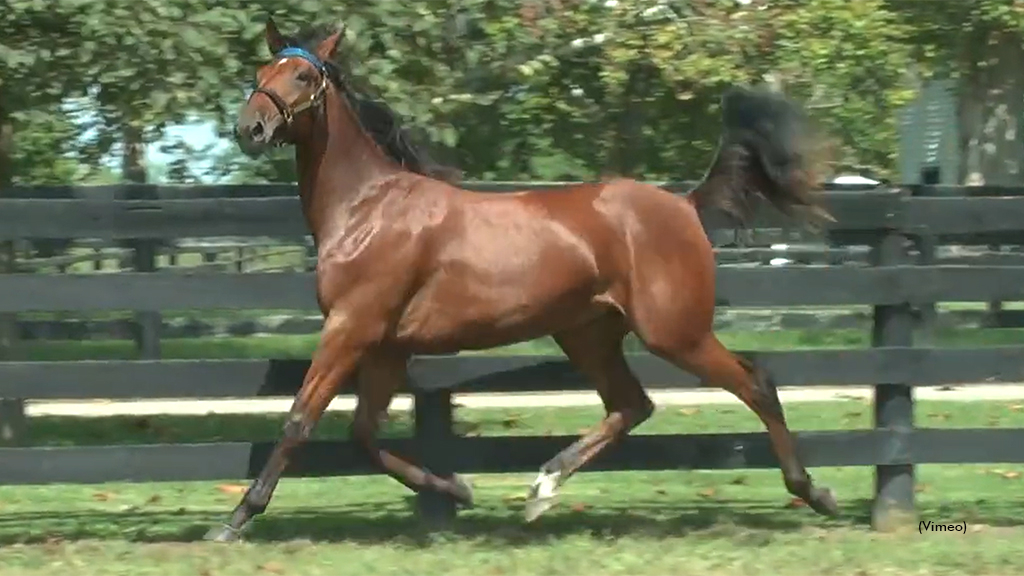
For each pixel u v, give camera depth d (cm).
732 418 1422
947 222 970
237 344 1922
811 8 1271
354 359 859
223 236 919
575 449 916
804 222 944
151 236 909
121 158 1341
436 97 1155
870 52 1303
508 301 862
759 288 952
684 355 888
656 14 1233
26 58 1090
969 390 1638
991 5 2070
